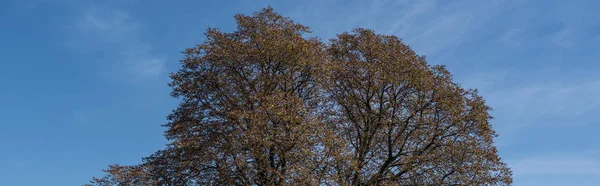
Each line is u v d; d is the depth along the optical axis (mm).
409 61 38062
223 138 34531
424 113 37938
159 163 35656
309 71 36812
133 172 33719
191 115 36781
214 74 36938
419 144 37625
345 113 39438
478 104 37562
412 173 36594
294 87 37125
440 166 36375
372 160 38000
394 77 37281
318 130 33250
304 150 32469
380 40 39750
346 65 38531
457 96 37719
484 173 35750
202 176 34438
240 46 35969
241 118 33469
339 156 33531
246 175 33750
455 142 36656
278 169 33469
